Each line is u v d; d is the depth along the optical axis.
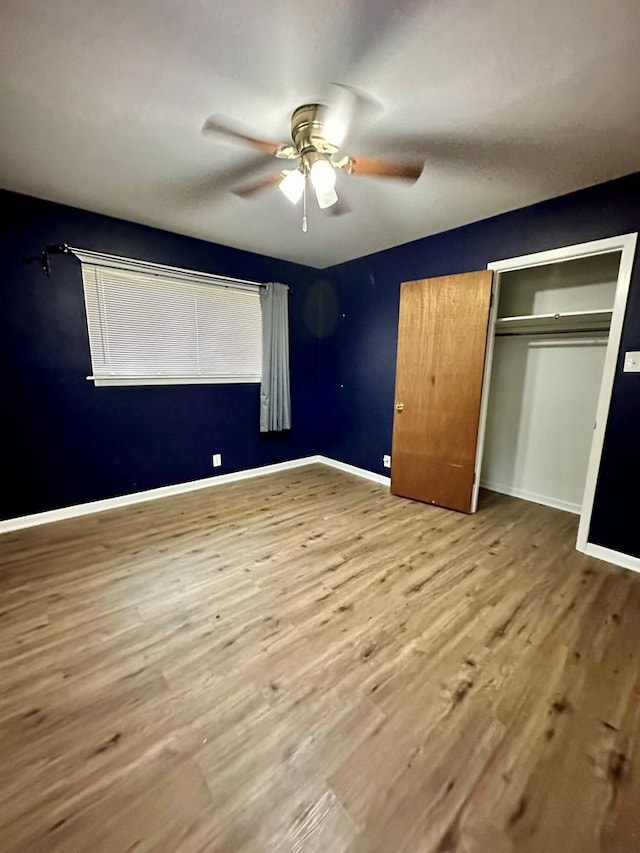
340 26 1.19
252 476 4.09
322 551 2.46
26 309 2.61
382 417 3.85
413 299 3.21
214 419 3.71
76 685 1.43
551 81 1.41
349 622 1.79
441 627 1.76
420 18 1.16
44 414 2.77
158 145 1.87
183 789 1.08
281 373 4.03
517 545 2.55
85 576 2.15
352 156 1.92
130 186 2.32
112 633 1.70
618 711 1.34
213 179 2.22
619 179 2.17
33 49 1.27
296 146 1.74
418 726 1.28
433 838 0.98
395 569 2.25
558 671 1.51
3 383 2.59
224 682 1.45
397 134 1.75
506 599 1.97
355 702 1.37
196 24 1.18
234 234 3.17
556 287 3.09
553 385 3.21
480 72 1.37
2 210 2.45
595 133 1.74
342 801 1.06
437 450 3.20
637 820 1.02
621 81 1.40
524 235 2.60
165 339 3.26
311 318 4.36
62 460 2.88
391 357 3.69
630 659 1.57
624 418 2.26
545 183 2.23
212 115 1.64
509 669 1.52
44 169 2.12
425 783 1.11
